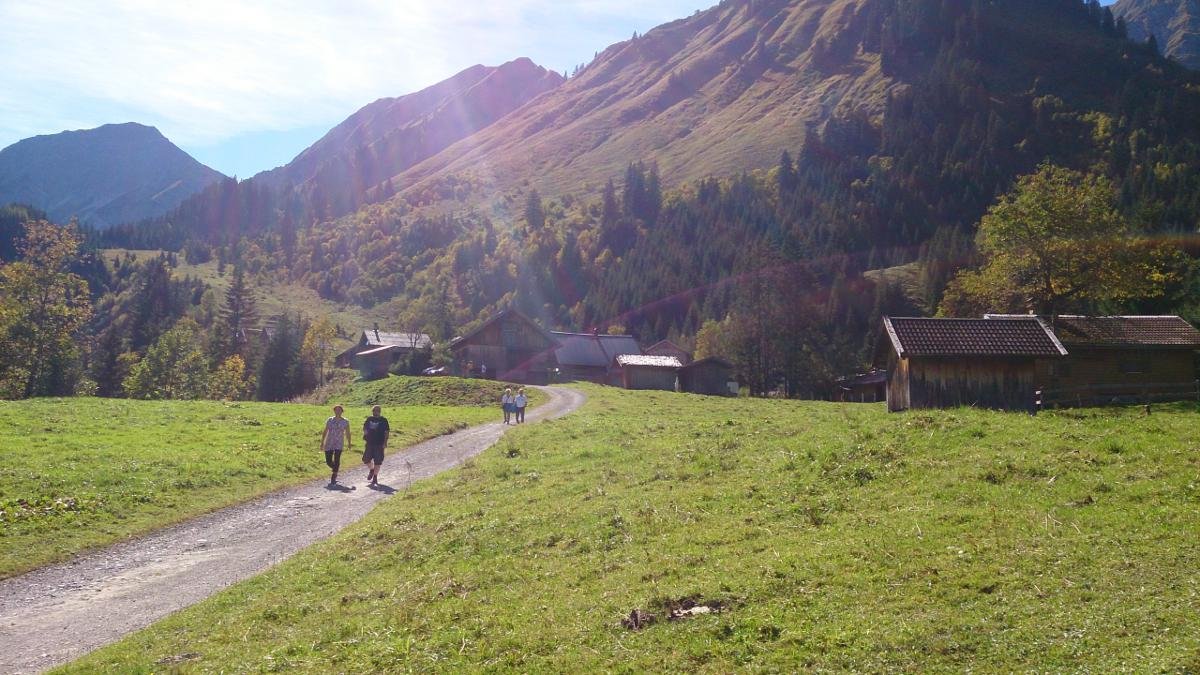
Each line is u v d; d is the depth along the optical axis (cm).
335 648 1277
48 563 1931
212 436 3709
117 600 1683
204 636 1398
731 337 12425
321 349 15938
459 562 1695
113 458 2931
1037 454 1930
